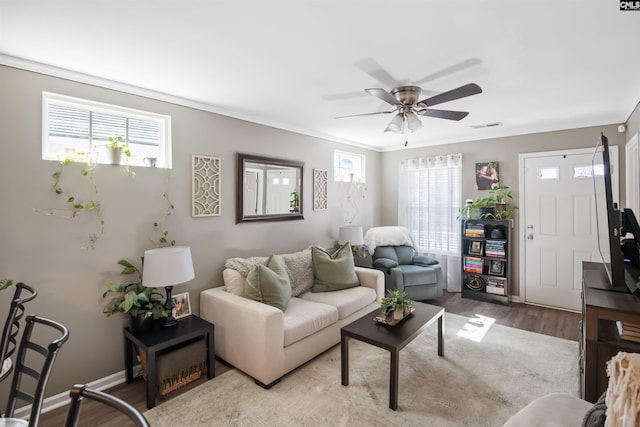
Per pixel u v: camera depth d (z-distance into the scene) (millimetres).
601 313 1606
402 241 4805
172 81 2451
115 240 2459
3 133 1997
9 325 1484
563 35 1803
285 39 1838
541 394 2232
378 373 2521
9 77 2016
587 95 2826
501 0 1484
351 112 3318
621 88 2650
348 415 2027
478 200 4398
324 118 3555
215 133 3125
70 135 2330
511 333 3266
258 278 2734
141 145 2695
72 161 2254
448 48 1953
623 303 1643
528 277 4215
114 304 2434
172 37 1804
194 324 2521
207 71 2273
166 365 2236
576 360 2697
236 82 2484
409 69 2248
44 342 2135
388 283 4121
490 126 3996
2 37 1781
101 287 2387
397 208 5426
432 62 2145
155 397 2170
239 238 3348
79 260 2289
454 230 4781
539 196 4117
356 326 2424
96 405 2188
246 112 3311
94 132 2443
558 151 3973
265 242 3625
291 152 3936
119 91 2484
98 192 2373
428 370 2549
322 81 2469
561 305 3996
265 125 3611
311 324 2656
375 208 5500
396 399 2072
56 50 1941
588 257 3805
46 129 2197
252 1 1480
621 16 1610
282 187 3820
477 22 1671
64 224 2225
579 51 1994
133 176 2553
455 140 4746
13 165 2031
